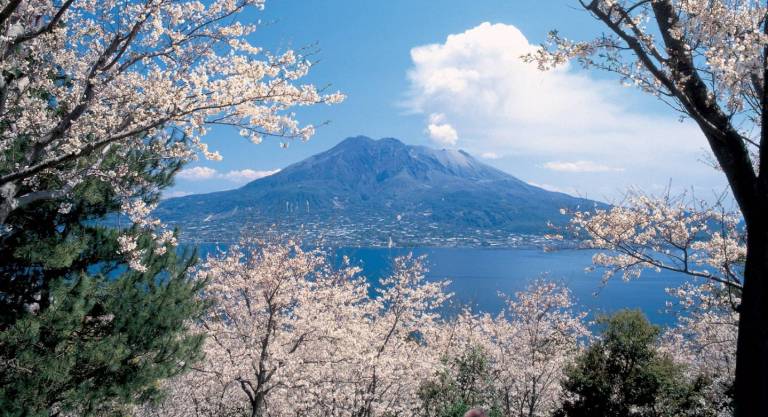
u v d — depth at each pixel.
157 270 9.95
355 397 14.69
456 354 19.58
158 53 5.91
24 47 6.23
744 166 4.29
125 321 9.07
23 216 8.62
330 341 15.03
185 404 15.47
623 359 16.64
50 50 6.34
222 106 5.32
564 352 20.47
